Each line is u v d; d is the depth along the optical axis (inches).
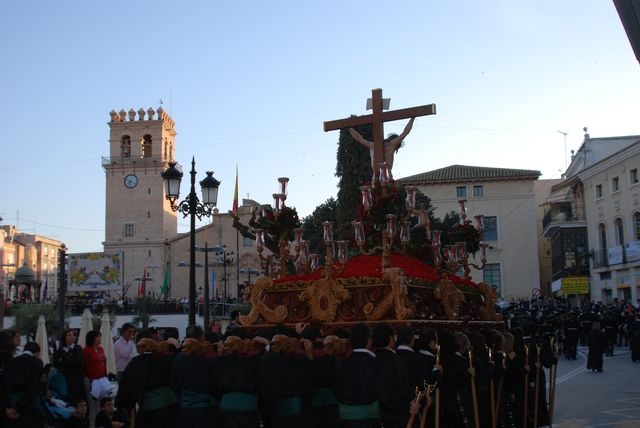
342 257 460.1
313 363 327.0
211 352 355.9
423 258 521.0
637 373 997.8
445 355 357.1
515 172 2687.0
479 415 421.4
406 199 439.8
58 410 433.7
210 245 3316.9
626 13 385.7
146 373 346.0
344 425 296.8
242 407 318.3
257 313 439.2
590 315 1382.9
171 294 3361.2
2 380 380.2
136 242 3398.1
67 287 2394.2
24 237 4547.2
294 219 501.0
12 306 2026.3
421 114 498.9
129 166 3447.3
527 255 2652.6
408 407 309.0
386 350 303.6
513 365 472.4
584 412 624.1
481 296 530.0
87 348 517.0
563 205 2640.3
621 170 2005.4
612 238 2073.1
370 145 518.6
